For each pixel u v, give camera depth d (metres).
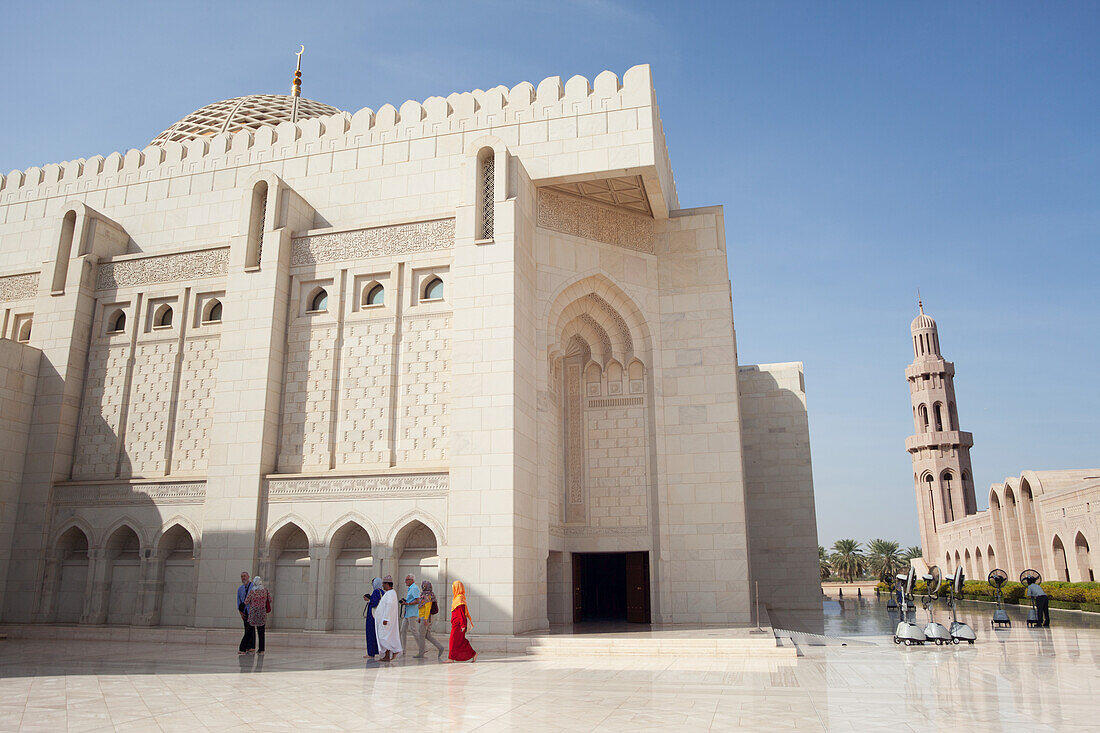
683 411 20.09
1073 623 22.31
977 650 14.59
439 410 17.77
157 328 20.39
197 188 21.73
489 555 16.00
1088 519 29.81
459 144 19.84
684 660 13.10
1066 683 10.14
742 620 18.64
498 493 16.25
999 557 40.50
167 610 18.30
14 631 18.14
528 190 18.94
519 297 17.61
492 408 16.72
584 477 20.34
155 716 7.80
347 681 10.54
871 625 21.58
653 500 19.66
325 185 20.72
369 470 17.36
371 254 19.11
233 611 17.27
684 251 21.06
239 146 21.67
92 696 9.16
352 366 18.56
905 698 8.93
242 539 17.55
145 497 18.88
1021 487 36.91
